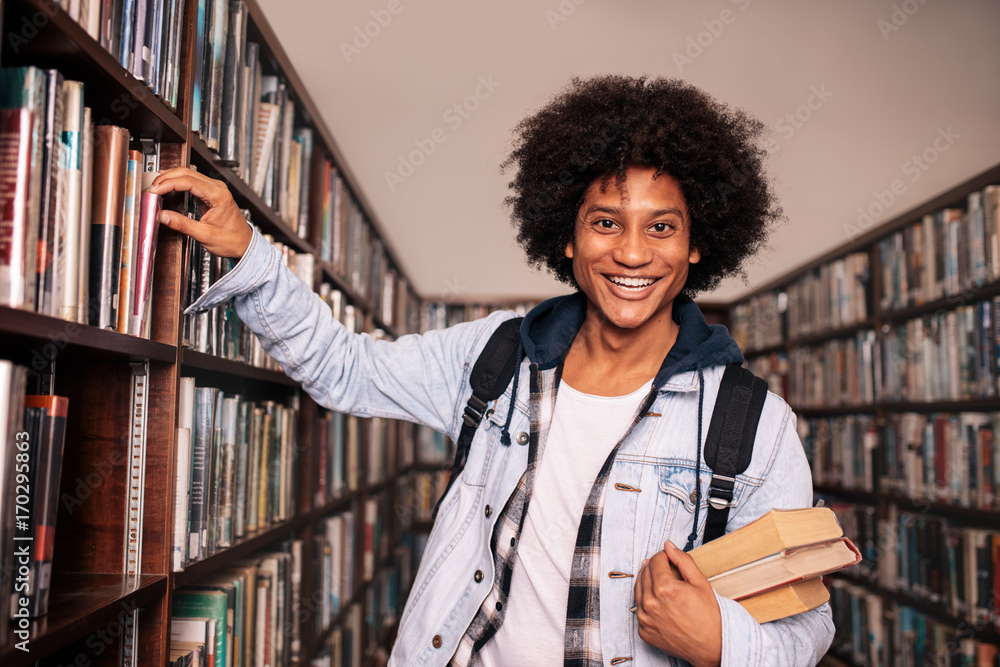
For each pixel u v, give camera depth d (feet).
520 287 13.00
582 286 3.33
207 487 3.79
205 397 3.76
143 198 3.12
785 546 2.78
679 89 3.56
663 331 3.35
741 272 3.97
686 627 2.68
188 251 3.49
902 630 8.07
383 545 10.55
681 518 3.13
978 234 7.00
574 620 3.07
